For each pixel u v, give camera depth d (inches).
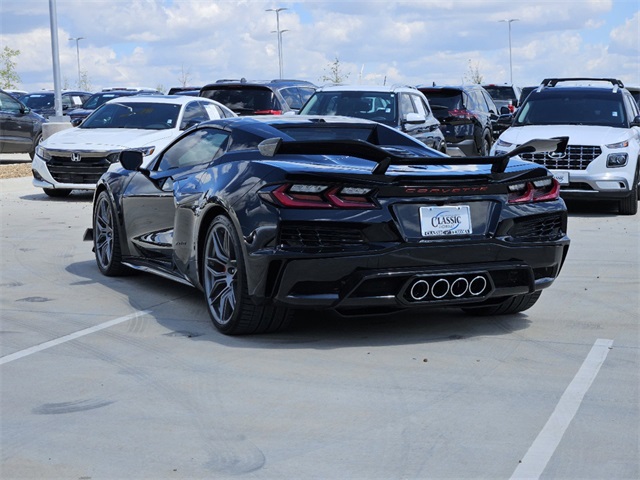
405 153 252.8
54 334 236.8
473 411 174.7
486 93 943.0
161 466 149.1
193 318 253.8
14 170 809.5
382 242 213.3
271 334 234.5
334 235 211.8
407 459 151.0
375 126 265.9
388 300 215.8
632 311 262.8
